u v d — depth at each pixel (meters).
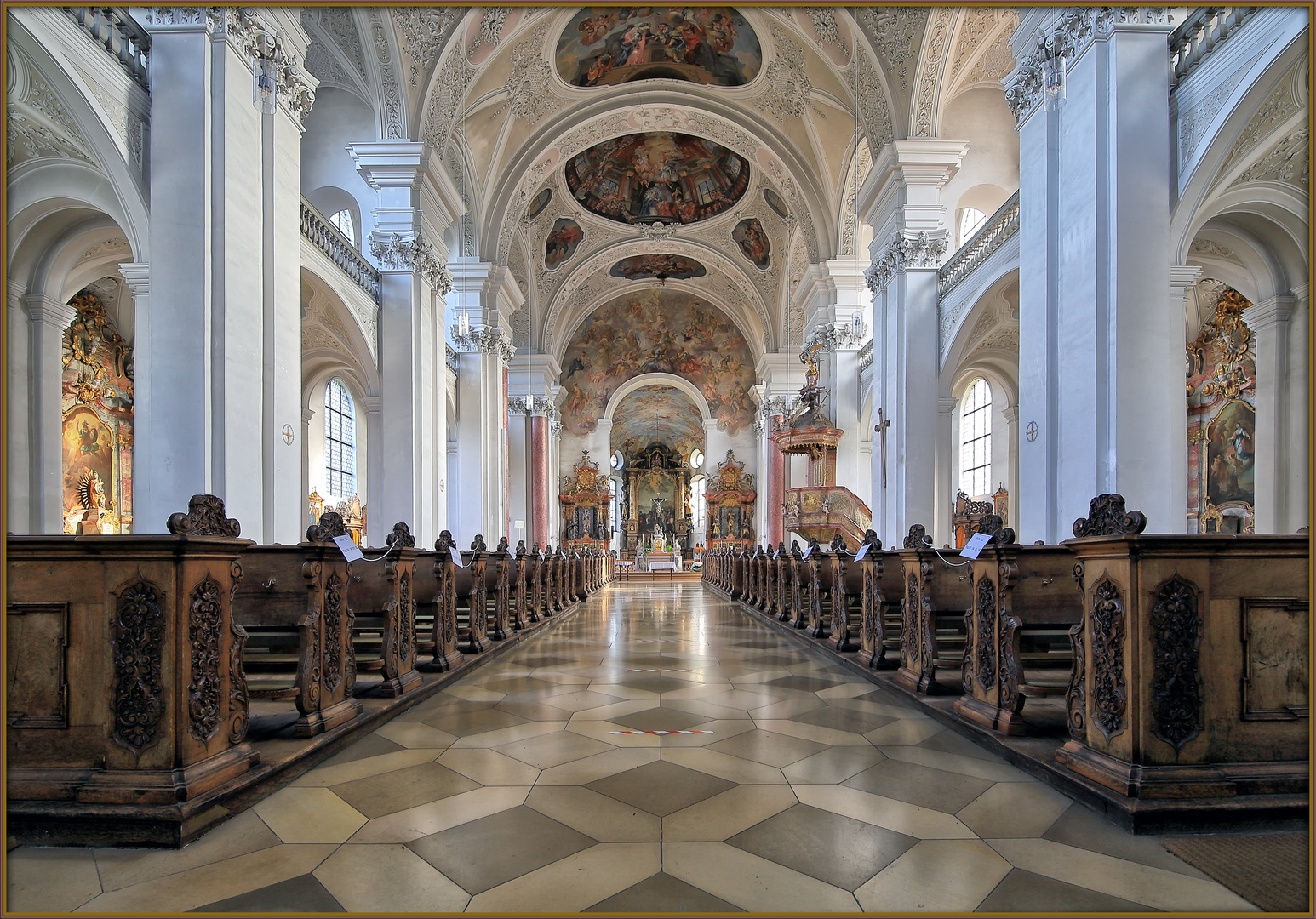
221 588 3.17
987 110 13.88
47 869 2.55
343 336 11.95
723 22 15.41
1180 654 2.98
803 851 2.69
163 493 6.32
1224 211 7.34
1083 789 3.13
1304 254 8.58
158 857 2.64
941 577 5.26
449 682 5.86
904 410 12.74
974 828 2.89
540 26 14.62
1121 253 6.78
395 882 2.45
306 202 9.45
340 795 3.29
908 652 5.60
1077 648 3.44
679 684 5.92
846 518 17.39
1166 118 6.83
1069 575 4.38
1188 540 2.96
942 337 12.68
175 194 6.42
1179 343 6.79
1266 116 6.23
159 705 2.88
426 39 11.84
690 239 25.19
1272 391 9.01
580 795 3.29
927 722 4.62
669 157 22.61
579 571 16.28
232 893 2.38
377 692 5.13
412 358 11.91
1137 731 2.97
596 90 17.45
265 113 7.30
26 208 6.90
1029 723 4.29
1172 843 2.72
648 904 2.31
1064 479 7.42
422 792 3.33
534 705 5.14
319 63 12.34
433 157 12.30
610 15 15.22
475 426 17.20
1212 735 2.98
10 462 7.84
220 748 3.14
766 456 26.66
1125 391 6.73
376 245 11.89
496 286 17.75
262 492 7.18
